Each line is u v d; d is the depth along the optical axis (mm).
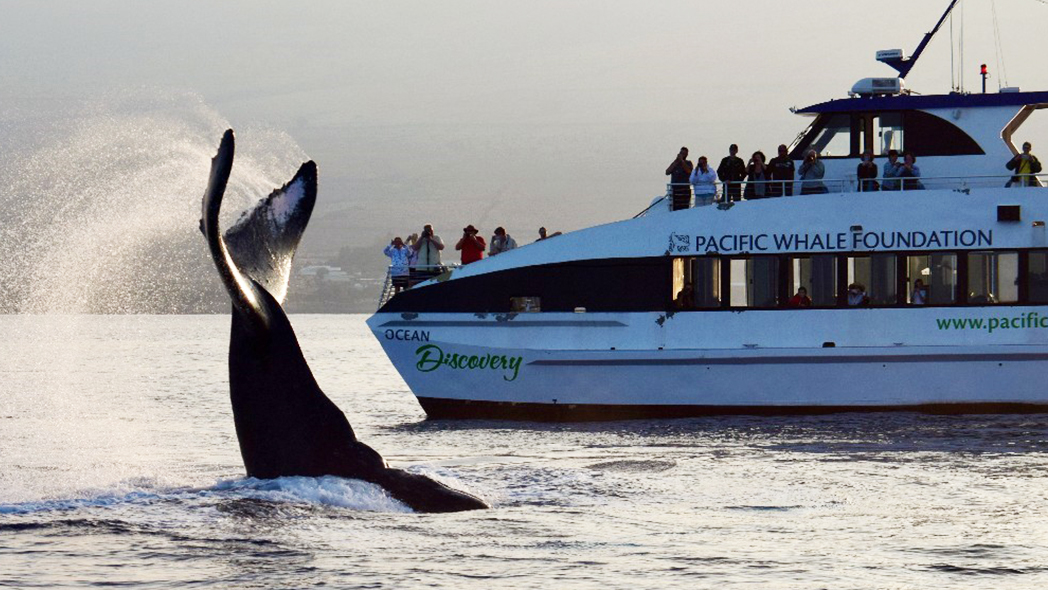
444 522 55625
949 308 118500
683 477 70812
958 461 81438
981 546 52594
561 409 122188
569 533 54219
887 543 53156
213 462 79375
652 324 120562
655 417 120875
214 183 48562
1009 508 61438
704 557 50469
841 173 125062
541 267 122062
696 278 120375
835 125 125625
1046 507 61875
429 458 85875
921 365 118938
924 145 123812
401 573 47625
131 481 66438
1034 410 118750
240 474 70312
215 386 177875
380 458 60094
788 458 83125
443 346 123750
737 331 119750
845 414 118375
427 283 124000
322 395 58531
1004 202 118375
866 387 119375
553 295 121875
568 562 49438
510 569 48312
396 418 128625
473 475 67500
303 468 58469
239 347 57344
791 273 119625
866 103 124062
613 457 84562
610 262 121125
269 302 56312
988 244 118438
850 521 57875
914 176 121438
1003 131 122875
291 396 57781
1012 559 50312
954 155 123375
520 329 122375
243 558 49406
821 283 119500
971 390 118812
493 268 122875
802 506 61719
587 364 121312
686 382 120438
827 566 49125
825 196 119500
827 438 98938
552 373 122000
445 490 59625
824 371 119375
